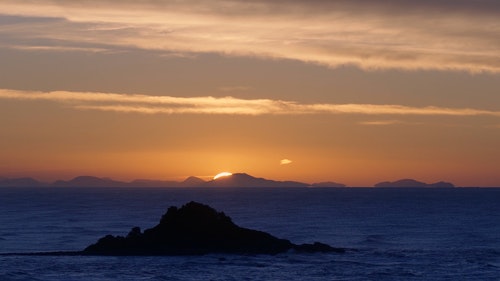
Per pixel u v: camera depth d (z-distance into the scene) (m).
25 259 78.50
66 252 87.44
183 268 72.81
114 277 65.62
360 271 71.62
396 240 116.12
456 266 75.94
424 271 71.94
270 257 83.56
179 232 90.75
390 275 69.06
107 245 88.75
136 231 92.19
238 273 69.38
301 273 69.94
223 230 91.38
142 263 76.50
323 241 114.81
